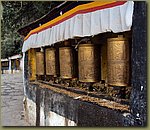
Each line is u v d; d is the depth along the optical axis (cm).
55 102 554
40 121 684
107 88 411
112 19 325
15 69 3659
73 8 455
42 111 664
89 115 389
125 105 338
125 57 330
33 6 1016
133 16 292
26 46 774
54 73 596
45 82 721
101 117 354
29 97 849
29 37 729
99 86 446
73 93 491
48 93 607
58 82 623
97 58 420
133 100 292
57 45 603
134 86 292
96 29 359
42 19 642
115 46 334
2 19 1195
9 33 1633
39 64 712
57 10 537
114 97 373
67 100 481
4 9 1133
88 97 430
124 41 330
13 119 898
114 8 323
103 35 460
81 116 417
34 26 752
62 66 510
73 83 537
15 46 2158
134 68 291
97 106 366
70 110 466
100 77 429
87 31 381
